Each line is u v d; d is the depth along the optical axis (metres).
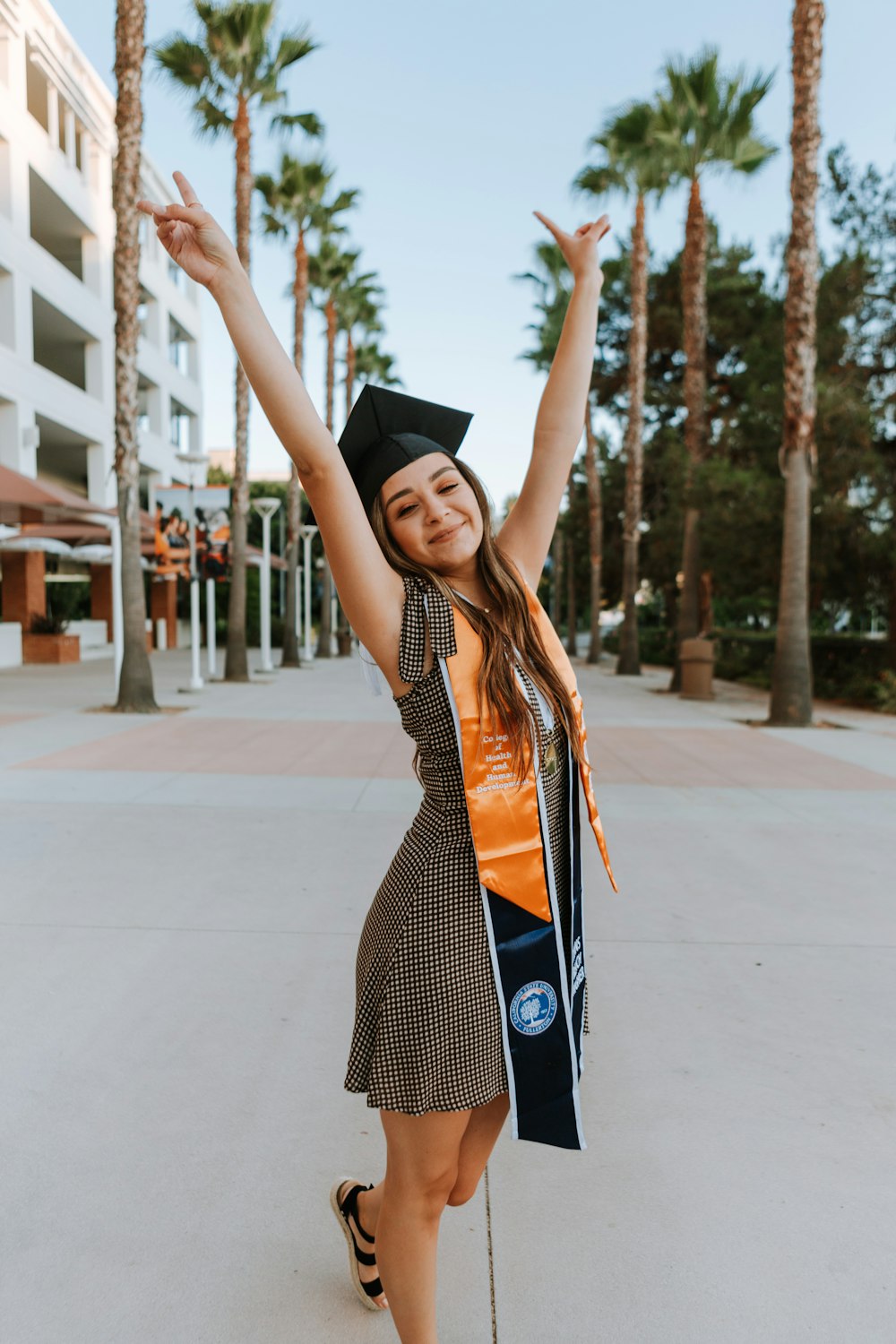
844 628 29.11
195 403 40.66
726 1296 1.94
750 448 16.31
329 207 25.84
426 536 1.58
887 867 5.36
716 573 17.59
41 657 23.86
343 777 7.89
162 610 36.91
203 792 7.14
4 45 21.58
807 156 12.28
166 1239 2.10
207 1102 2.68
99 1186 2.29
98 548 23.47
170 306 36.72
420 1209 1.55
